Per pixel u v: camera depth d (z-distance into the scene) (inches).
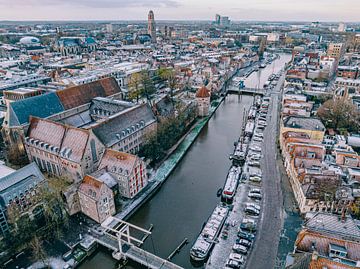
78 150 3750.0
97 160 3961.6
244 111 6934.1
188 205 3690.9
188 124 6072.8
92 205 3191.4
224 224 3208.7
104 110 5310.0
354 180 3567.9
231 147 5295.3
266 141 5290.4
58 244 2962.6
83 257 2847.0
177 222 3395.7
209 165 4658.0
